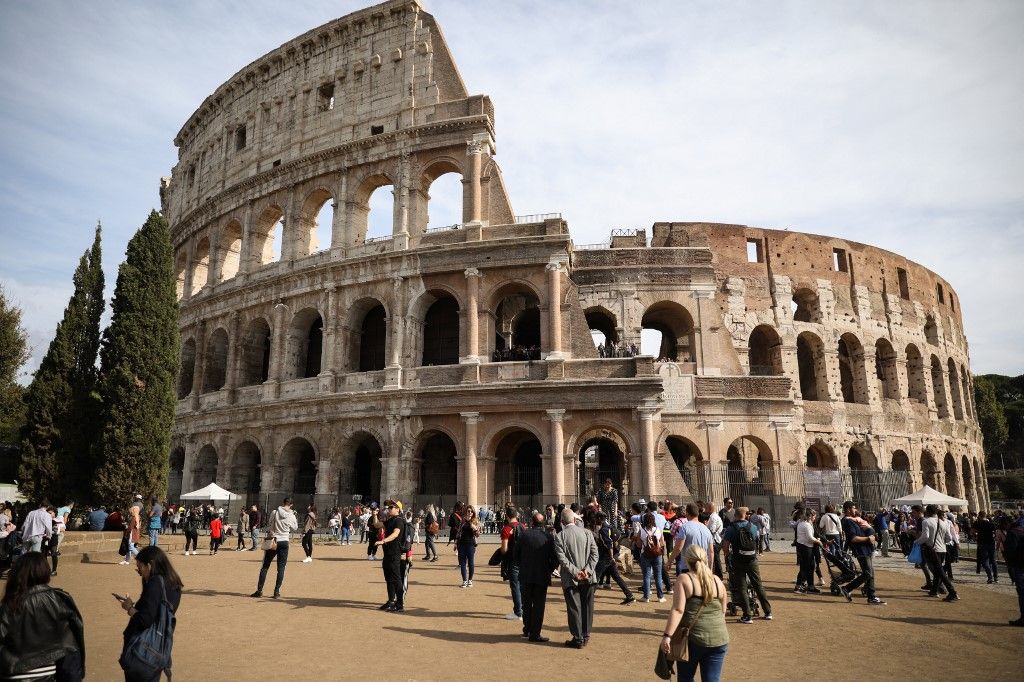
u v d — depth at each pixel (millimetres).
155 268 50531
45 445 47062
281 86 66125
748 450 61562
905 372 74312
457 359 56531
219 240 68625
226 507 56594
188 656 15062
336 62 62875
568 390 48906
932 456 74312
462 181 55344
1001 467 136875
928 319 81312
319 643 16359
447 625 18703
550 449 48656
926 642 17281
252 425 57500
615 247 61062
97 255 53344
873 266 75375
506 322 57844
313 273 57500
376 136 57625
